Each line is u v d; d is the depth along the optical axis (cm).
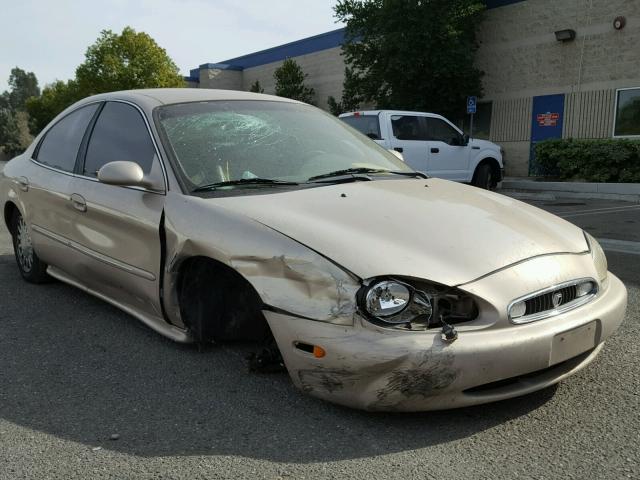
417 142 1199
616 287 321
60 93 4878
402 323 252
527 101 1711
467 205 332
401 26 1666
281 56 2912
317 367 262
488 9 1775
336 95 2578
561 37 1583
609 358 350
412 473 238
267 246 283
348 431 269
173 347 372
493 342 253
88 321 425
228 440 264
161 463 248
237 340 370
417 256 268
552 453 252
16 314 443
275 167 363
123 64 3319
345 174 377
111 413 292
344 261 263
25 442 267
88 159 423
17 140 7881
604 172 1355
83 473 242
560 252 299
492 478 234
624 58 1491
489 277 266
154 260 342
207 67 3158
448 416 281
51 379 331
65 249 435
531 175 1697
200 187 337
